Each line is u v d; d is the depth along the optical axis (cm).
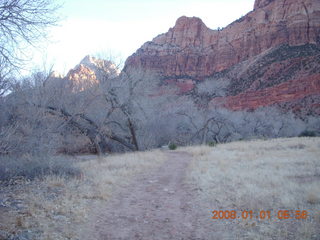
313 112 6444
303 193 693
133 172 1117
